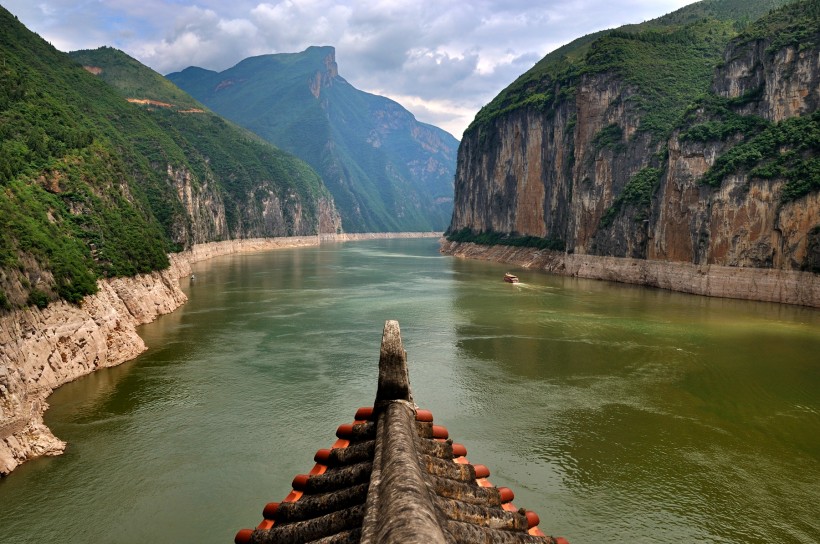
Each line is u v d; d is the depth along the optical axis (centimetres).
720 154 9312
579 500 2872
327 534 653
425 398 4241
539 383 4584
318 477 832
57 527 2638
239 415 3881
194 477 3081
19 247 4375
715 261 8900
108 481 3027
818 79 8494
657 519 2717
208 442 3481
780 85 8900
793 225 7900
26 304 4109
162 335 6038
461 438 3553
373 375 4738
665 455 3341
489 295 9038
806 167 7962
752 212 8406
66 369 4416
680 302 8231
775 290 8088
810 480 3069
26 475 3066
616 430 3681
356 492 722
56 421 3734
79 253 5631
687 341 5859
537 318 7075
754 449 3422
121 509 2783
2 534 2578
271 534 698
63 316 4506
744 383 4553
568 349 5588
